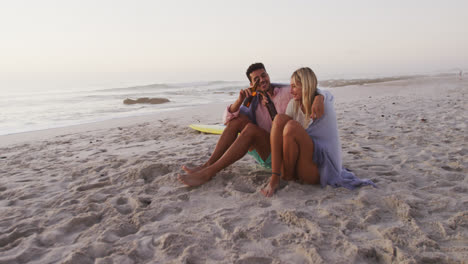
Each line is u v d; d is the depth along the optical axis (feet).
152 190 9.09
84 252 5.92
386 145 13.57
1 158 14.84
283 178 8.93
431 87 50.62
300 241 5.97
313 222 6.61
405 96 36.78
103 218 7.43
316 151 8.26
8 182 10.71
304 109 8.34
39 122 28.45
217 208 7.68
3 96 60.95
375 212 6.97
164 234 6.38
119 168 11.50
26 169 12.39
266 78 8.87
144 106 40.24
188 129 20.65
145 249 5.99
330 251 5.64
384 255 5.42
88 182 10.14
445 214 6.87
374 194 7.82
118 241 6.31
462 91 39.42
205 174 9.01
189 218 7.20
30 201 8.77
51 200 8.72
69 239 6.61
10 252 6.13
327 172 8.40
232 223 6.85
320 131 8.27
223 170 10.23
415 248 5.57
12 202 8.77
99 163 12.41
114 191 9.16
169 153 13.35
